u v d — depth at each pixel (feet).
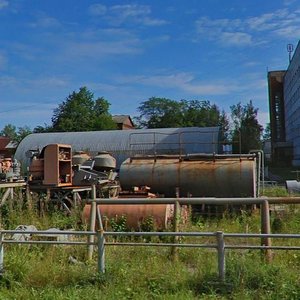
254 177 56.29
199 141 134.41
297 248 21.02
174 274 22.29
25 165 139.64
